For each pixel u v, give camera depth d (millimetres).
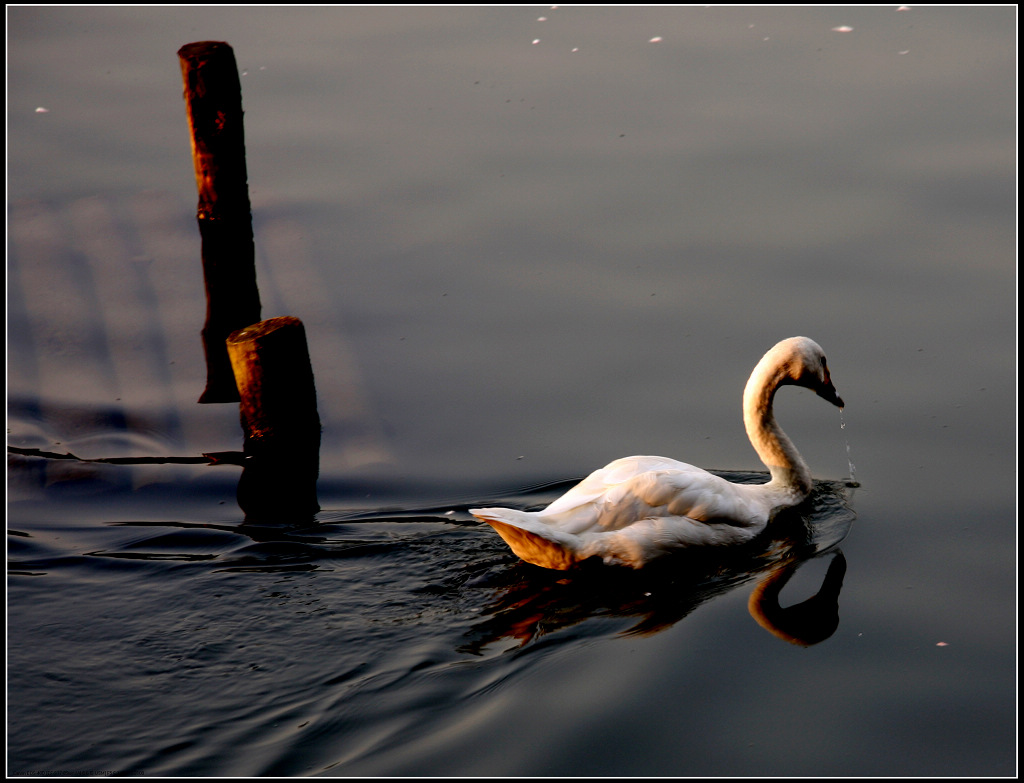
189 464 14117
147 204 20391
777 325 15789
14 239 19203
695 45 24516
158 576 11328
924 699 9219
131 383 15906
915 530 11898
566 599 10844
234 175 19125
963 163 19234
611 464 12031
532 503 12836
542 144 20812
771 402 12727
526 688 9344
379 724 8961
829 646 9977
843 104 21453
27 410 15164
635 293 16719
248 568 11469
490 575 11281
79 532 12406
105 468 13945
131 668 9781
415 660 9789
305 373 14516
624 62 23812
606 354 15508
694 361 15242
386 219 18953
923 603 10617
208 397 15625
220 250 18875
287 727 8984
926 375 14602
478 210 19000
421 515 12672
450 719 8984
